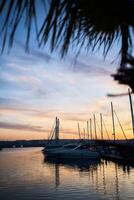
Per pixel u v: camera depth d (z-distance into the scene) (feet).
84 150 186.39
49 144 280.10
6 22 7.88
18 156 298.97
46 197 72.69
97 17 8.07
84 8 8.07
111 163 166.09
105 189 82.17
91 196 72.64
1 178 111.55
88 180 102.06
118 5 7.46
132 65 6.69
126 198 69.31
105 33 9.59
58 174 123.34
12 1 7.80
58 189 84.02
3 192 80.43
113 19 7.88
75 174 121.70
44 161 201.87
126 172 120.06
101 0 7.63
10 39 7.94
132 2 7.42
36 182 99.45
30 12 7.93
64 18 8.40
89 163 172.76
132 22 7.48
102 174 118.32
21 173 129.59
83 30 9.13
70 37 8.73
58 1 8.21
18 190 83.51
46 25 8.18
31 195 75.61
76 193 77.20
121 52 9.86
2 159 244.22
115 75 6.68
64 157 189.47
